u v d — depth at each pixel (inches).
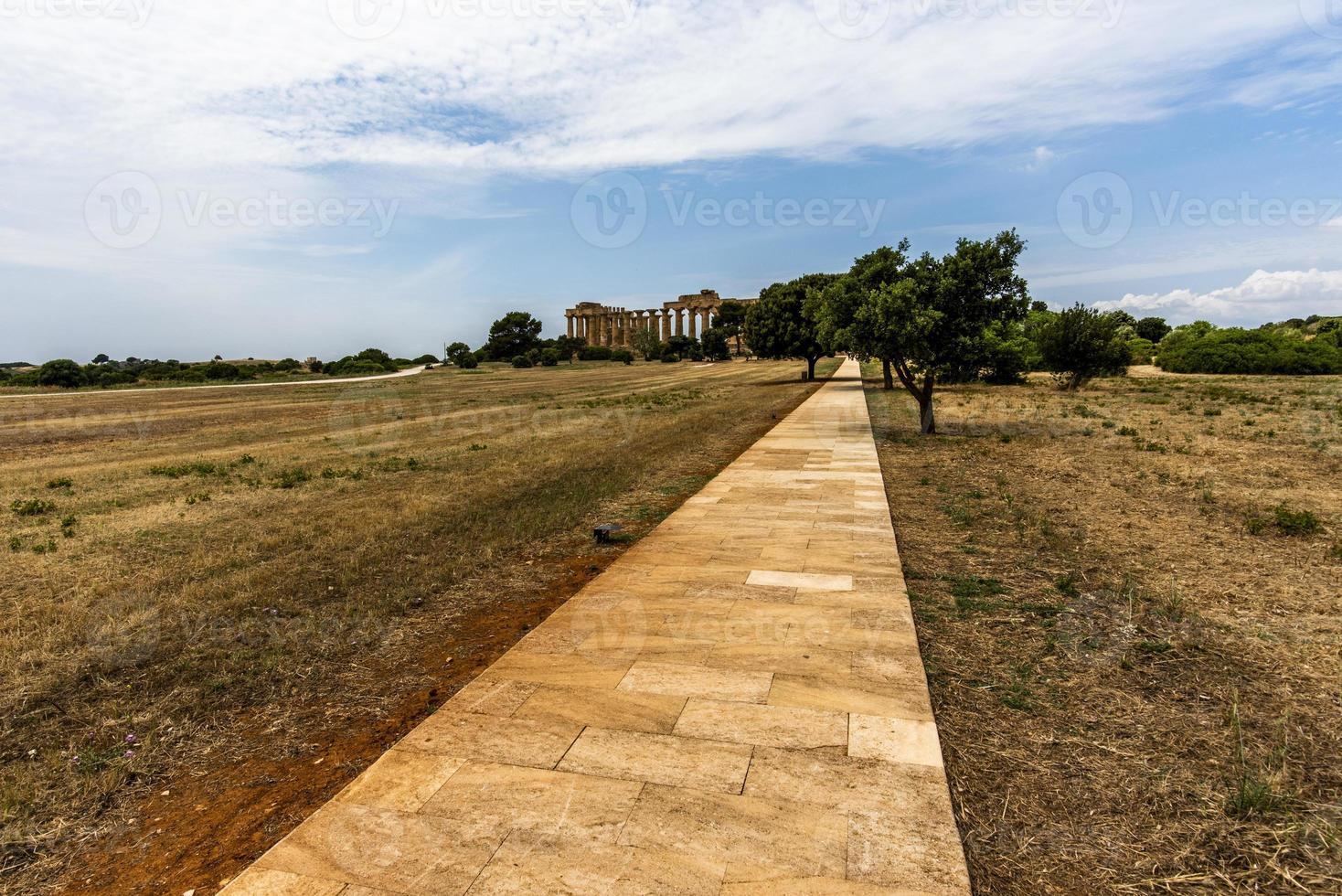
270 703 158.6
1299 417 684.1
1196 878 98.0
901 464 463.5
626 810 113.2
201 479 439.8
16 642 187.9
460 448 573.3
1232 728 134.5
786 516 313.4
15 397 1250.6
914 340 554.3
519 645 179.5
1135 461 450.3
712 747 130.9
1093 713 141.9
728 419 778.8
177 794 126.9
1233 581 217.3
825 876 97.7
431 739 136.6
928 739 132.3
